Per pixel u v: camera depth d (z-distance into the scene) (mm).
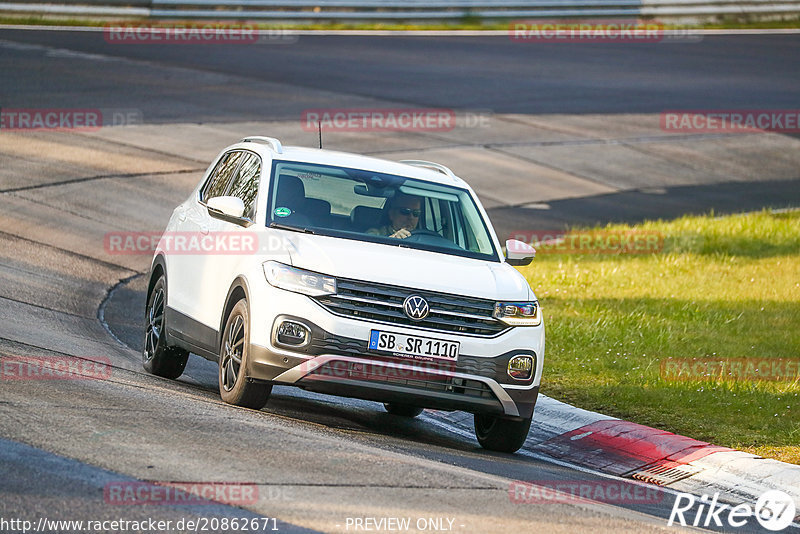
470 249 29922
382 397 26438
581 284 56312
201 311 29844
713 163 96062
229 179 32625
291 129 85812
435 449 26703
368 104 97625
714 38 147625
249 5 127938
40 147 71312
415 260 27656
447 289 26766
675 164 94250
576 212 76688
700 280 58188
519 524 19500
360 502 19406
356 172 31172
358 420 30875
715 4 155625
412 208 30297
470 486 21984
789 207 84000
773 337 45844
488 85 110625
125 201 62875
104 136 76750
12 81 88875
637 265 61469
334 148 82188
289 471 20812
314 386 26094
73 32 115125
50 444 20500
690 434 32312
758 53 138625
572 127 100125
